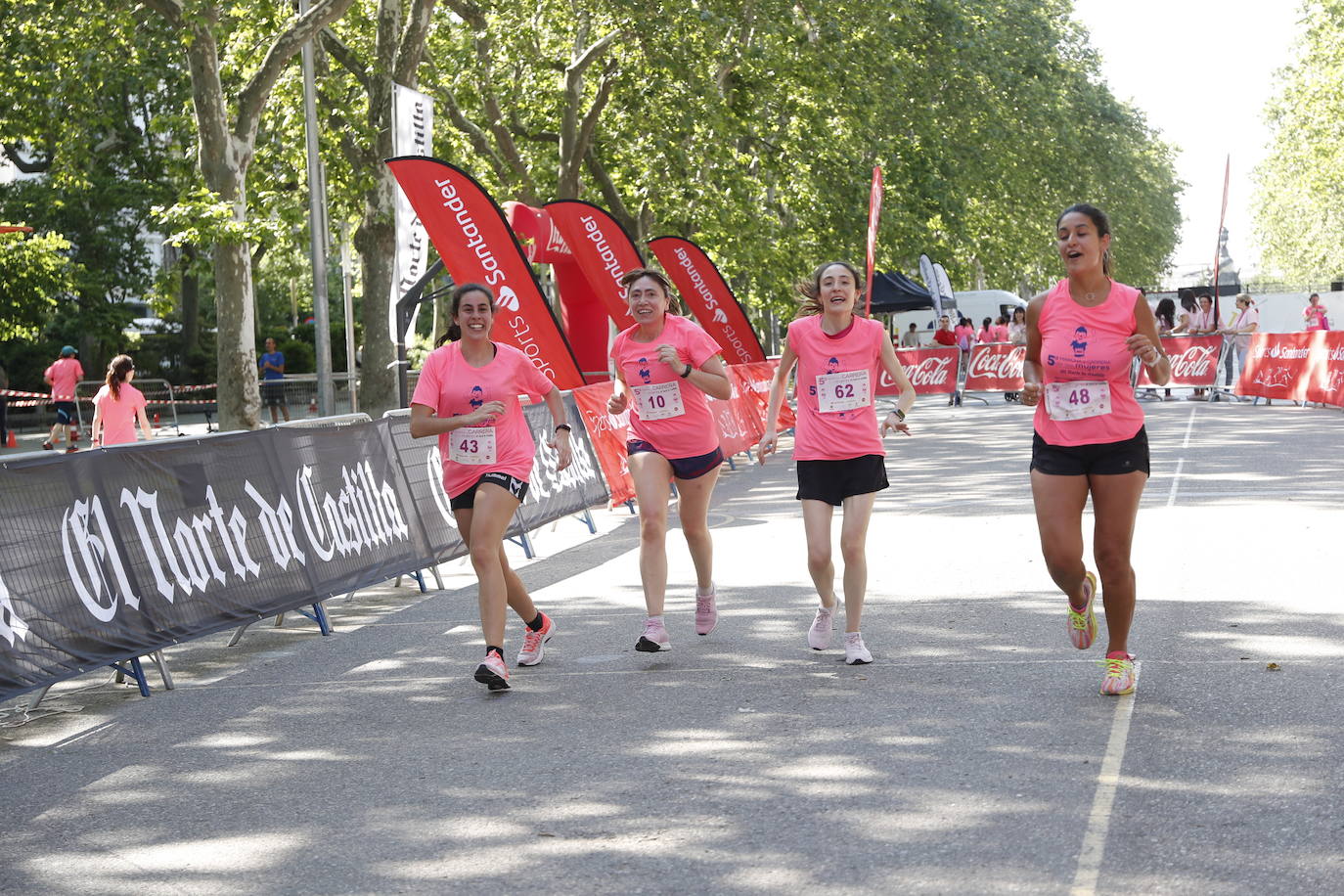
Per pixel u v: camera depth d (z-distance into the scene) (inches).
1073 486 229.5
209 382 1764.3
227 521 305.9
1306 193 2596.0
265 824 187.2
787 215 1437.0
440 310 1233.4
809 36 1235.2
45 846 183.2
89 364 1679.4
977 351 1211.9
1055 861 158.7
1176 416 864.9
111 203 1509.6
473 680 269.6
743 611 321.7
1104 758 195.9
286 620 351.6
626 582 374.0
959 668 255.1
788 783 192.4
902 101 1456.7
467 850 172.4
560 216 695.1
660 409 282.0
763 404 805.2
